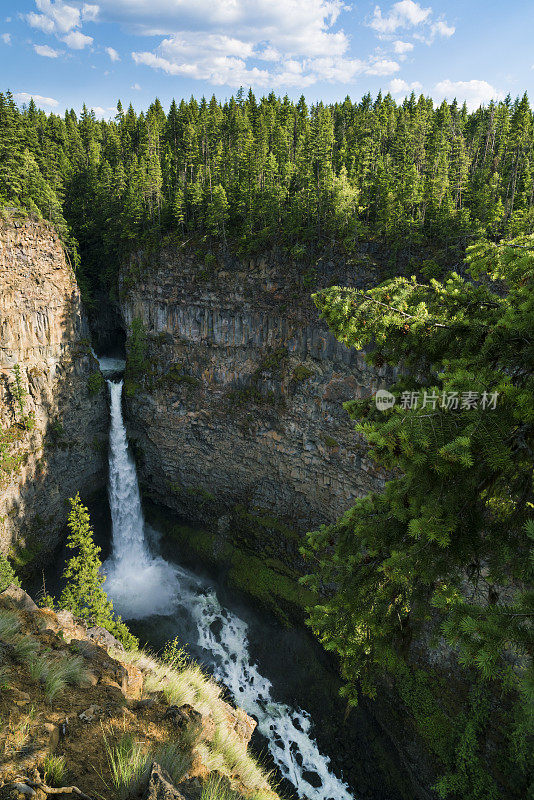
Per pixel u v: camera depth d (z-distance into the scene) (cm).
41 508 5806
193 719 916
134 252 6962
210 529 6719
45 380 5912
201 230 6462
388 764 3753
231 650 5025
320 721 4216
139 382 7019
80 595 2964
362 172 6738
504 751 3109
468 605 571
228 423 6431
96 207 8194
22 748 645
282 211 5747
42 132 10238
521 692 468
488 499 697
